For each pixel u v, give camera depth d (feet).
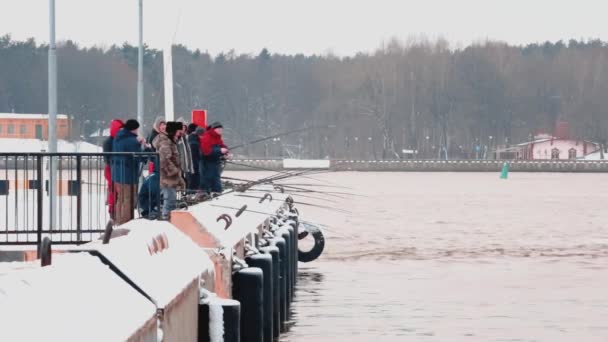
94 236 120.26
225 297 95.14
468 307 168.04
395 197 568.00
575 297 181.27
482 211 452.76
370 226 357.41
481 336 142.82
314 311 161.27
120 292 59.57
